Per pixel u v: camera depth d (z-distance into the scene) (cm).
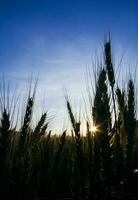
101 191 24
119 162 26
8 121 24
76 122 27
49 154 30
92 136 26
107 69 28
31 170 26
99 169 25
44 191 29
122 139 27
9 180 24
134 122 27
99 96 27
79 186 26
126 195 24
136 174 25
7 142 24
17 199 24
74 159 27
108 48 29
